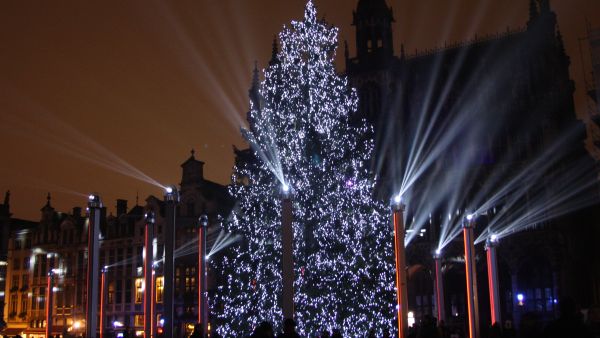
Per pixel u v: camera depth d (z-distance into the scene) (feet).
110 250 261.24
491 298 107.34
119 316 250.78
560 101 190.08
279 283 141.59
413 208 196.44
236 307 156.15
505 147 192.95
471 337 101.60
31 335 276.00
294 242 135.03
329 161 140.36
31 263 287.48
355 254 135.03
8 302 289.94
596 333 43.19
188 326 229.66
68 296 270.05
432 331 68.44
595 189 183.52
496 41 202.69
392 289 145.38
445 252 188.03
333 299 132.77
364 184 144.97
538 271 177.27
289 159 140.87
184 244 240.94
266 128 159.94
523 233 176.86
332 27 157.99
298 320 131.23
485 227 185.26
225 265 181.57
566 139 186.60
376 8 219.41
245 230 159.63
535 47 195.00
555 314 170.50
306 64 147.33
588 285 187.21
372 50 215.92
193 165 248.73
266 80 155.53
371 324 134.51
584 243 191.52
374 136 203.92
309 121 141.38
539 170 184.24
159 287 244.22
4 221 321.32
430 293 189.47
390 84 208.85
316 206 135.74
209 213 240.53
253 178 156.97
